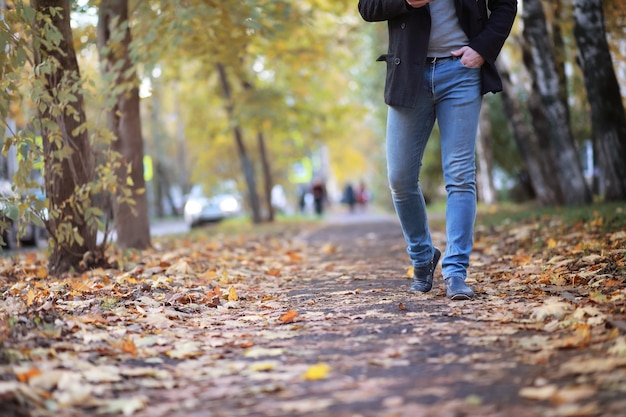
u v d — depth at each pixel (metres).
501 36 5.29
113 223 8.83
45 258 10.43
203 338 4.62
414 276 6.03
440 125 5.54
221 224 30.06
